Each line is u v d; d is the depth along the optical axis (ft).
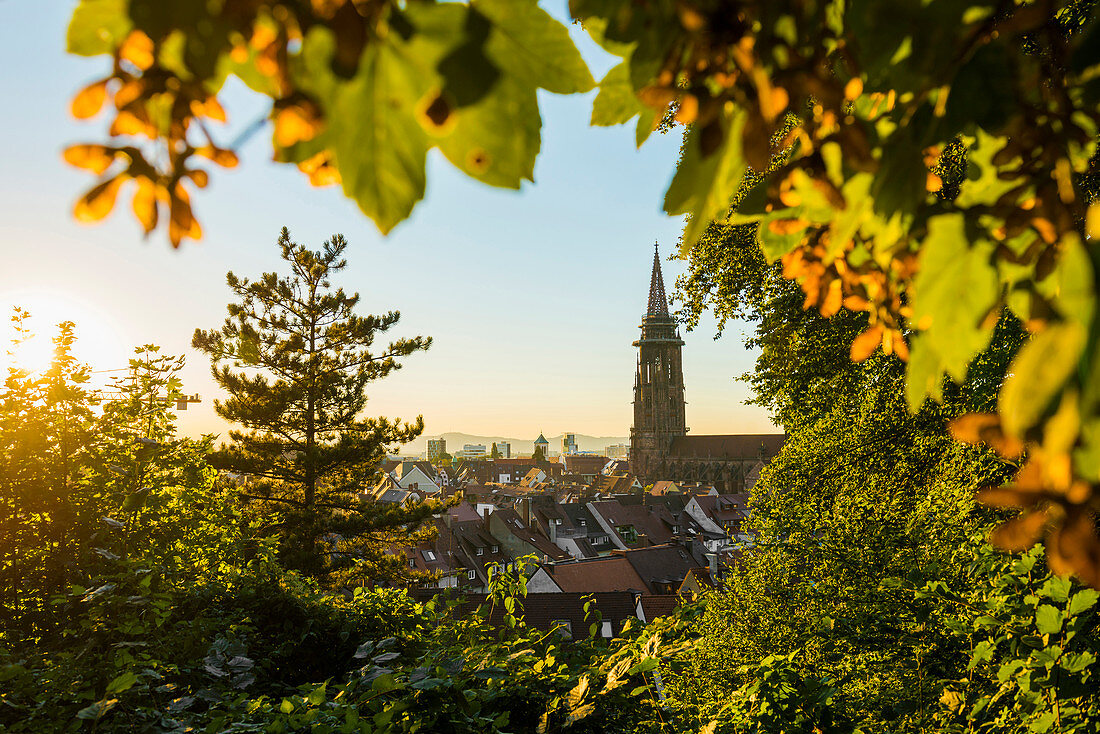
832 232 4.23
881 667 23.81
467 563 162.81
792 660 14.20
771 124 2.47
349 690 11.18
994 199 4.37
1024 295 3.64
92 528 20.18
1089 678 10.69
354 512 75.46
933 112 3.47
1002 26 2.93
